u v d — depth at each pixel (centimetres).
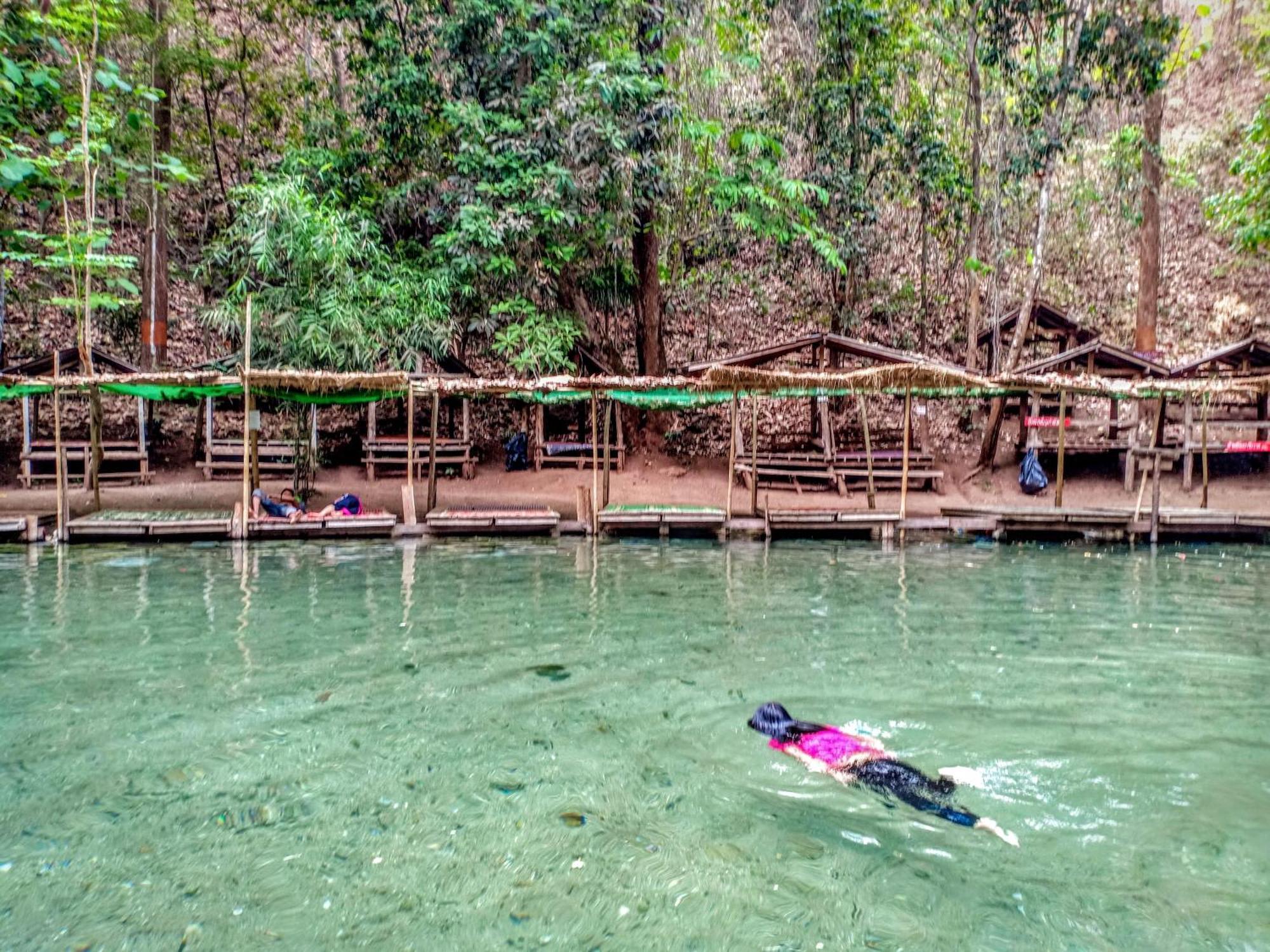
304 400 1366
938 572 992
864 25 1662
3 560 1029
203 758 420
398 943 271
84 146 1288
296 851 329
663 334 1966
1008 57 1652
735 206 1700
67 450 1558
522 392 1365
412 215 1697
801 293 2155
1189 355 2012
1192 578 952
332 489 1573
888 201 2041
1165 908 290
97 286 1808
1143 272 1809
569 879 310
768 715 458
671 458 1833
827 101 1698
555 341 1570
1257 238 1549
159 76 1655
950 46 1722
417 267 1630
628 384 1285
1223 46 2288
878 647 644
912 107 1833
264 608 769
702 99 1755
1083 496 1578
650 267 1778
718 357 2014
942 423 1930
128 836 340
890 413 1969
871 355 1591
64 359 1581
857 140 1753
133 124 1401
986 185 1855
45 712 485
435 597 828
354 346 1491
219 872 313
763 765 413
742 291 2203
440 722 473
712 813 361
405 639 660
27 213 1816
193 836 340
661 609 777
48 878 308
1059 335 1933
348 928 279
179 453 1761
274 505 1264
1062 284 2170
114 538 1177
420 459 1675
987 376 1430
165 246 1667
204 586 873
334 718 478
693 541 1238
